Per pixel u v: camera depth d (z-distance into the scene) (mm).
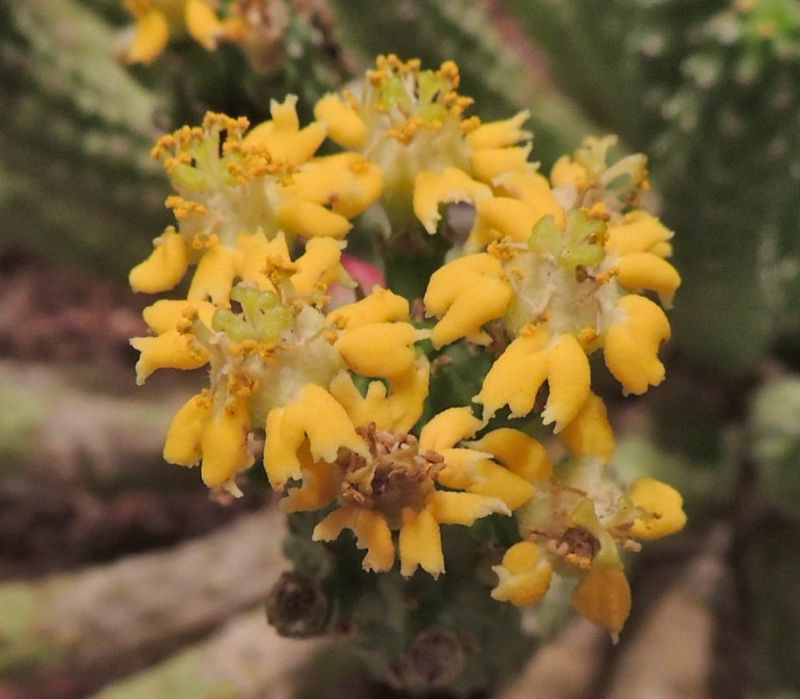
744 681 105
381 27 99
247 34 82
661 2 84
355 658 101
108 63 104
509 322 67
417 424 69
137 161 104
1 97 99
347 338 65
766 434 101
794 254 107
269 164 71
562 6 109
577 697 103
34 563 137
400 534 66
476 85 102
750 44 81
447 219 74
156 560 113
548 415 65
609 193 74
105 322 148
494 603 74
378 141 73
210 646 104
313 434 64
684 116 87
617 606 68
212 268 70
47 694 129
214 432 65
